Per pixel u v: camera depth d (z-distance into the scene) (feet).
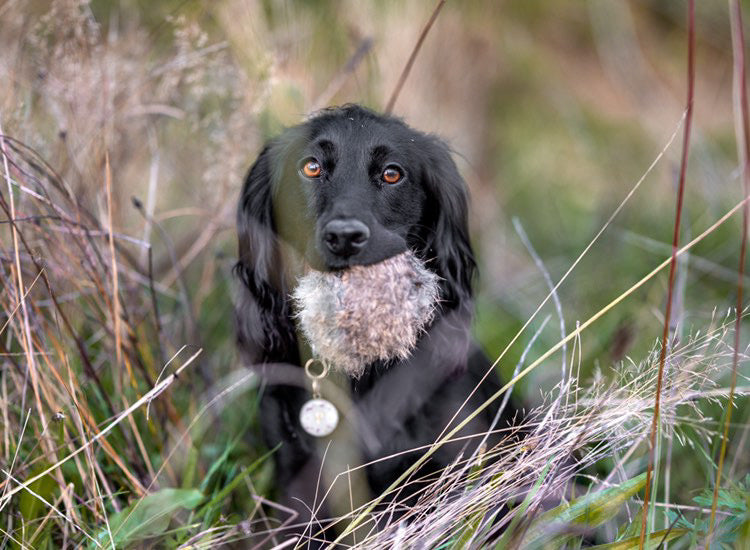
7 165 9.79
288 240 10.22
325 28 17.58
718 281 16.37
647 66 29.45
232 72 14.30
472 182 21.06
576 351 14.10
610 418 8.71
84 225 10.77
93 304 11.85
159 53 15.79
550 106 26.76
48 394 9.89
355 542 8.99
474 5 22.38
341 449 9.75
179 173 15.74
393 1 18.31
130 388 11.14
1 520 9.65
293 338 10.25
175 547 9.14
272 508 10.69
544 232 21.16
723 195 19.20
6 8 13.38
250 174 10.78
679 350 9.30
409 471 8.67
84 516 9.78
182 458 10.70
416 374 9.76
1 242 10.42
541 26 30.86
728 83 29.81
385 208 9.78
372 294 8.65
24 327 9.65
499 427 10.76
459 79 21.75
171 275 13.92
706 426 11.70
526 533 8.18
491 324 16.19
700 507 8.43
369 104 16.37
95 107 12.76
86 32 13.50
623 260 17.54
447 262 10.39
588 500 8.29
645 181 22.30
